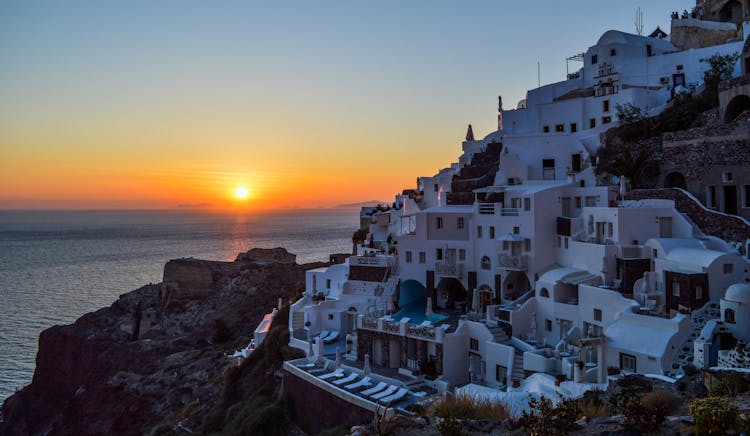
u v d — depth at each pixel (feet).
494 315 167.43
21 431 312.91
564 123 237.45
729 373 84.28
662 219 157.79
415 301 208.85
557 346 139.23
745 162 158.92
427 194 266.57
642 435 62.54
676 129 187.73
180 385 263.90
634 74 241.55
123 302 375.25
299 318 217.56
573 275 160.56
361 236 330.34
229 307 353.92
